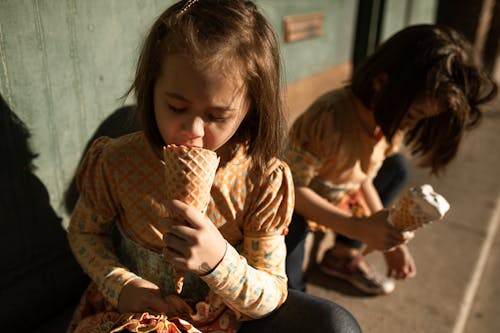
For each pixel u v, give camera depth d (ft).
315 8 10.69
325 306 4.03
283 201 3.94
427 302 6.97
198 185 3.13
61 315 5.53
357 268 7.11
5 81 4.10
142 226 3.92
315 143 5.45
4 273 4.69
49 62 4.44
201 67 3.05
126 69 5.33
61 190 5.01
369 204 6.48
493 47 18.47
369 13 12.78
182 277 3.40
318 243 7.38
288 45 10.05
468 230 9.02
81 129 5.00
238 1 3.47
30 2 4.11
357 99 5.57
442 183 10.79
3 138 4.23
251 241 3.99
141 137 3.93
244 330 4.11
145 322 3.33
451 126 5.08
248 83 3.33
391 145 6.22
